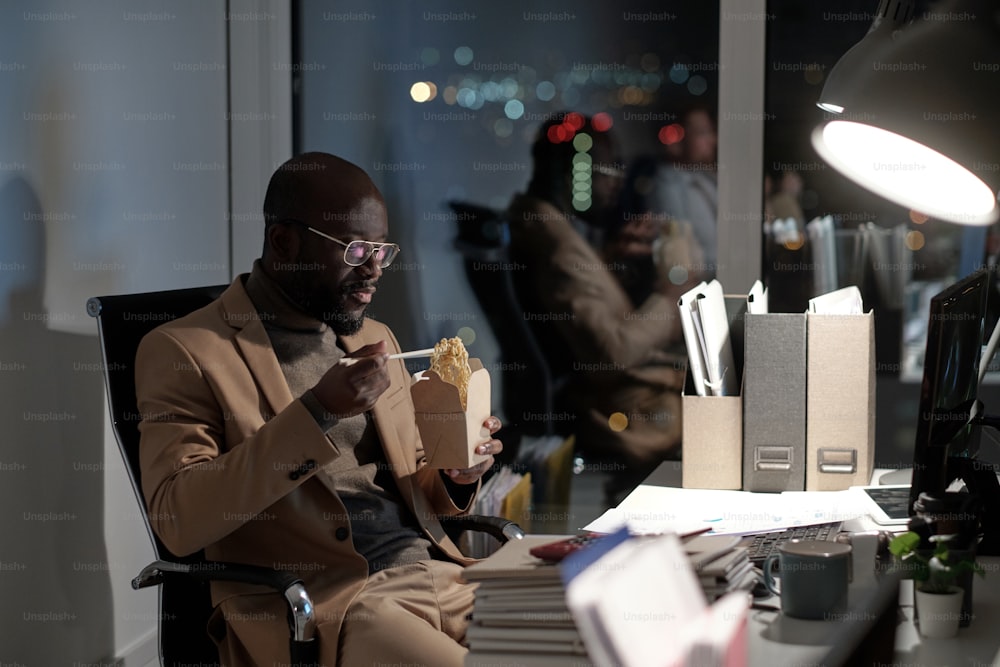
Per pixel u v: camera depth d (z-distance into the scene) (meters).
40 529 2.19
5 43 2.08
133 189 2.57
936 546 1.37
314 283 1.92
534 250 3.07
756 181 2.89
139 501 1.84
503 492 2.93
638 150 2.99
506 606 1.16
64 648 2.27
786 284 2.93
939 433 1.71
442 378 1.86
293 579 1.60
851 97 1.74
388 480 2.01
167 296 2.04
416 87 3.10
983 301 2.00
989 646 1.26
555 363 3.08
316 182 1.92
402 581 1.82
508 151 3.07
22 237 2.13
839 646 1.23
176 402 1.78
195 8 2.89
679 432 3.02
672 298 3.00
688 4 2.92
